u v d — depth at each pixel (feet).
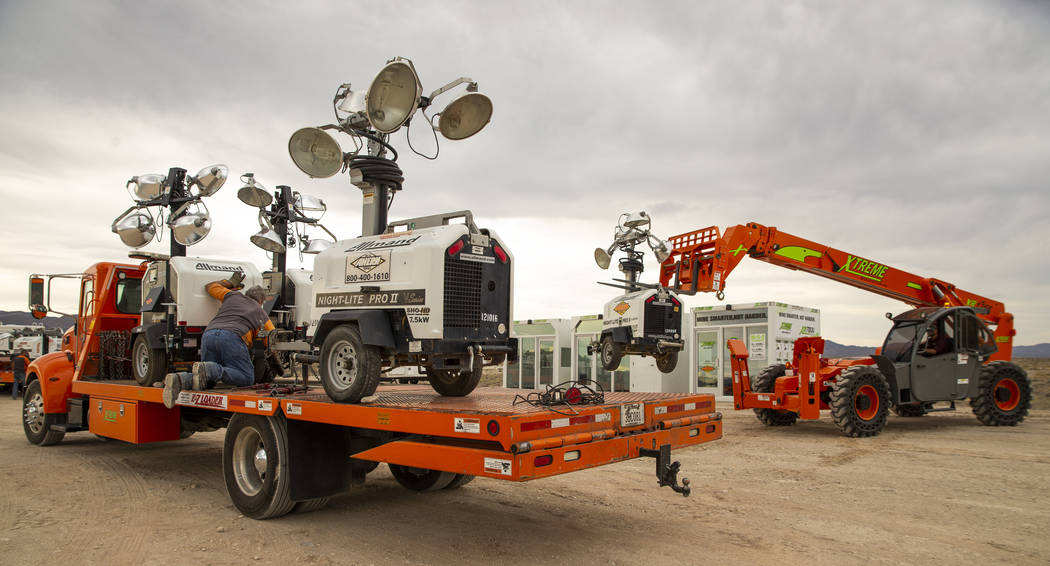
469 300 17.80
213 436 36.52
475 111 20.68
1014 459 27.58
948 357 38.06
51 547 15.67
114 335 28.96
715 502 20.38
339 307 18.89
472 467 13.34
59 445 32.22
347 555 15.06
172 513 19.01
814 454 29.17
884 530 17.15
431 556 14.98
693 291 40.32
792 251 41.37
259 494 17.89
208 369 20.98
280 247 30.09
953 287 44.09
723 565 14.30
